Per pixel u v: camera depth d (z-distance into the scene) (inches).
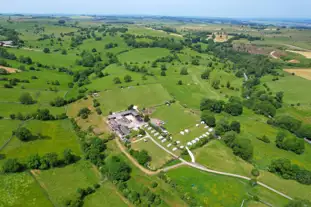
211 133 4443.9
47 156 3395.7
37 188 3014.3
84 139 4141.2
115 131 4436.5
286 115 5059.1
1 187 2962.6
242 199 2992.1
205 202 2923.2
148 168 3511.3
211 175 3400.6
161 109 5428.2
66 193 2979.8
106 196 2979.8
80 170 3432.6
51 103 5413.4
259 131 4630.9
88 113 5088.6
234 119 5147.6
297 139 4143.7
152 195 2901.1
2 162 3405.5
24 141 3964.1
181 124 4783.5
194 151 3932.1
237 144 3855.8
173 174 3405.5
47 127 4493.1
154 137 4284.0
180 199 2967.5
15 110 4953.3
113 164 3341.5
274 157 3843.5
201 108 5516.7
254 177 3378.4
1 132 4106.8
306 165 3708.2
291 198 3026.6
